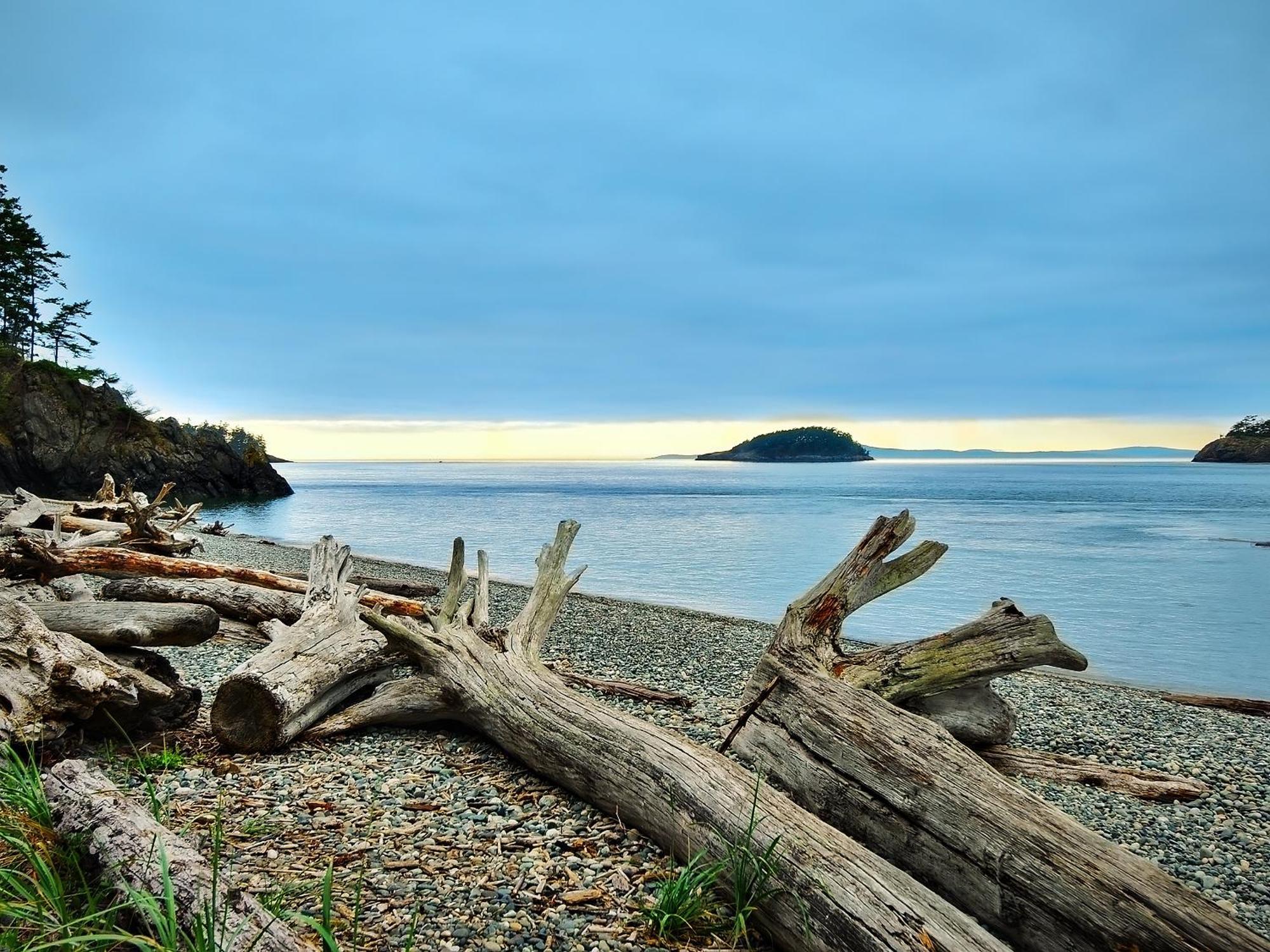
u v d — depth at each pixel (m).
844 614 5.93
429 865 4.32
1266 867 5.37
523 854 4.52
